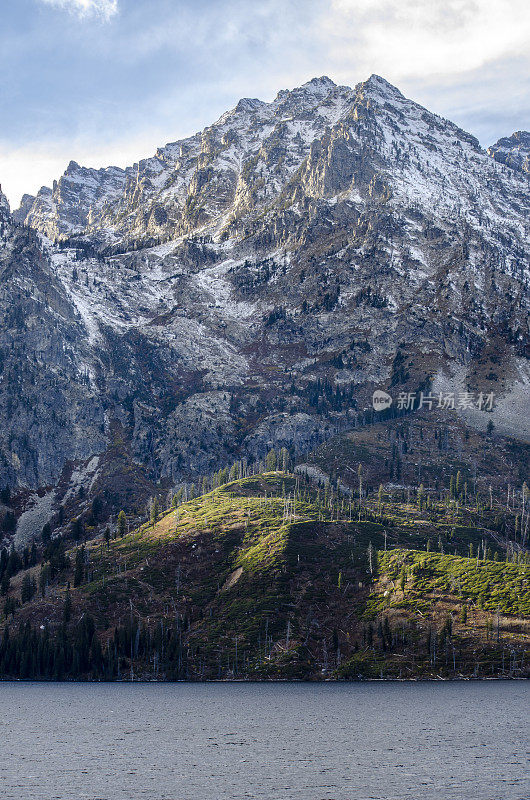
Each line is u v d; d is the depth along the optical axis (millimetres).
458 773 130500
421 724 175000
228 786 123312
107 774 131625
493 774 129500
